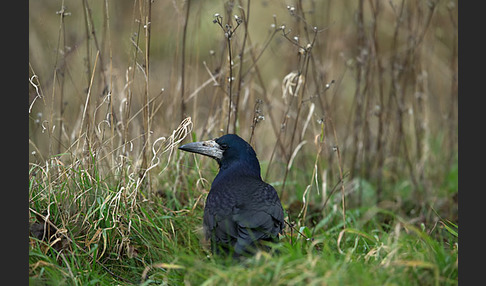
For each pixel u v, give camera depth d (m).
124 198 9.76
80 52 13.24
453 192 13.13
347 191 12.66
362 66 13.15
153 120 11.49
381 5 13.63
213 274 8.40
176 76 12.74
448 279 7.98
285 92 11.34
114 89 11.70
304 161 12.80
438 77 15.28
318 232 11.08
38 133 12.55
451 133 13.84
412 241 9.22
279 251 8.98
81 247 9.53
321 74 12.51
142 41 11.91
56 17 14.38
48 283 8.65
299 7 11.93
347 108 16.28
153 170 11.14
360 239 9.95
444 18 15.27
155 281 8.89
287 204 11.98
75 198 9.66
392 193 13.23
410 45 13.09
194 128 11.77
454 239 9.91
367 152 13.14
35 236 9.39
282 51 14.99
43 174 9.80
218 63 12.52
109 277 9.27
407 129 14.38
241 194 9.53
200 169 11.37
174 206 10.93
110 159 10.79
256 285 7.82
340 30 14.70
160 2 14.55
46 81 12.67
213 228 9.37
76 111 12.45
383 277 7.83
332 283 7.44
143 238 9.65
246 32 11.12
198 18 13.53
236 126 11.84
